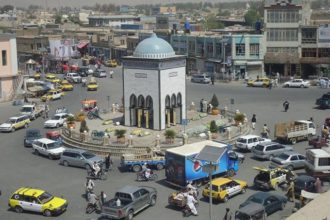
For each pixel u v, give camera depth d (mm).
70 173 44469
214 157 29734
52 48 123688
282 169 39781
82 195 38844
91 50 151125
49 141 50312
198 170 39594
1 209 36344
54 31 175375
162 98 54000
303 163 43625
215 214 34219
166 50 54781
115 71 119312
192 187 36531
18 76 84062
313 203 30000
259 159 46938
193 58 107750
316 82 89625
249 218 30719
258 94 82062
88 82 96625
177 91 56156
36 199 35219
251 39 96438
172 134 49375
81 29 181625
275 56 96188
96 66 121875
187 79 100312
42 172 44875
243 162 46188
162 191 39312
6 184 41750
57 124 62375
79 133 53094
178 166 39406
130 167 44375
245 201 34219
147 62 53938
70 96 85250
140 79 54906
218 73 99312
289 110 68812
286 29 95750
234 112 64688
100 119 61469
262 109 69812
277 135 52750
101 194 35812
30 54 138500
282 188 38812
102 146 49719
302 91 84062
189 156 38969
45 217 34812
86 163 45375
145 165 42875
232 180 37531
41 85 89125
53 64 122312
